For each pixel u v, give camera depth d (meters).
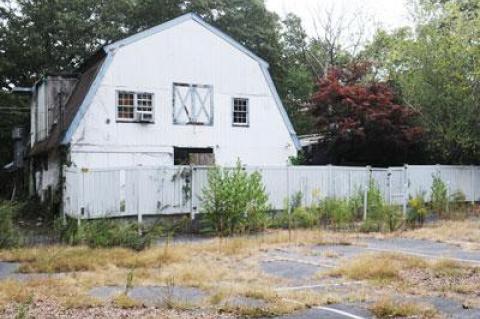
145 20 38.94
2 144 41.38
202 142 25.78
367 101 27.94
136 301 8.21
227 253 13.55
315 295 8.61
